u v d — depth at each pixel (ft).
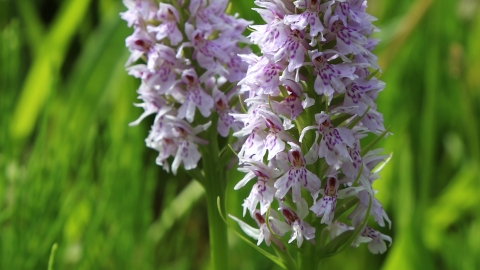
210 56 1.43
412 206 1.95
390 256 1.83
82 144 2.14
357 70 1.26
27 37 2.57
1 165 1.82
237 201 1.96
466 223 2.02
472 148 2.20
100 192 1.87
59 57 2.33
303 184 1.25
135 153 1.91
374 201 1.31
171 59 1.43
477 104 2.30
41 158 1.81
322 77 1.23
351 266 2.00
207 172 1.48
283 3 1.25
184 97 1.44
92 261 1.80
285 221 1.29
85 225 1.90
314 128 1.24
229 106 1.46
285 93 1.26
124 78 2.21
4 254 1.71
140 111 2.28
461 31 2.43
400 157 2.08
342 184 1.30
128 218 1.85
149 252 1.87
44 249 1.72
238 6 2.22
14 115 2.25
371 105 1.25
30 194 1.74
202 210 2.47
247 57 1.28
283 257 1.31
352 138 1.25
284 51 1.23
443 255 1.91
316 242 1.30
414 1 2.33
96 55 2.18
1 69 1.96
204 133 1.46
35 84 2.24
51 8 3.04
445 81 2.30
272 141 1.26
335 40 1.25
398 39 2.05
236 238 1.98
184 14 1.44
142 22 1.45
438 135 2.35
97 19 2.79
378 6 2.34
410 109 2.24
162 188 2.51
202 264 2.23
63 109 2.15
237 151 1.45
